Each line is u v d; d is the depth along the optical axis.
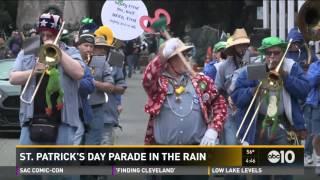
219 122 8.58
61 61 8.66
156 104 8.53
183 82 8.59
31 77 8.76
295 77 9.51
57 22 8.78
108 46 12.45
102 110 12.12
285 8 29.98
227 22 59.94
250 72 9.40
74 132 9.02
